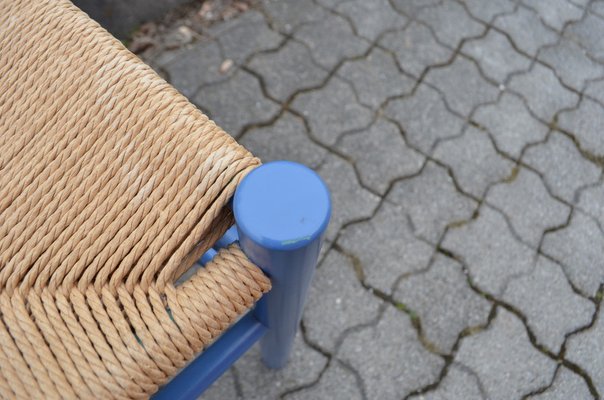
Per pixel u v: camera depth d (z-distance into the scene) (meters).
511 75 1.57
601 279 1.31
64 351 0.46
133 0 1.47
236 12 1.58
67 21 0.59
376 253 1.28
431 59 1.56
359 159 1.39
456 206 1.35
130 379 0.46
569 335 1.24
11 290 0.49
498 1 1.70
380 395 1.14
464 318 1.23
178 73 1.47
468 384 1.17
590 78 1.60
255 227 0.43
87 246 0.50
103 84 0.56
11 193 0.52
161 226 0.50
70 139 0.54
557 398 1.17
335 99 1.47
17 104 0.56
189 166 0.51
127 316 0.48
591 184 1.43
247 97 1.45
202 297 0.48
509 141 1.46
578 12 1.72
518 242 1.33
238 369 1.14
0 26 0.59
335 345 1.18
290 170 0.45
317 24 1.58
